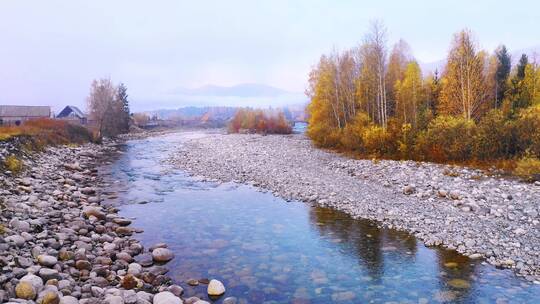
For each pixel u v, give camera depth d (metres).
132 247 12.36
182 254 12.30
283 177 25.59
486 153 25.12
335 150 40.53
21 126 42.44
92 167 33.34
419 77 43.53
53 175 24.61
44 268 9.17
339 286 9.98
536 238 12.92
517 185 19.38
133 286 9.48
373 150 32.59
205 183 25.34
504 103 37.53
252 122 104.25
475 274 10.59
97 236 13.13
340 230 14.75
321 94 48.97
